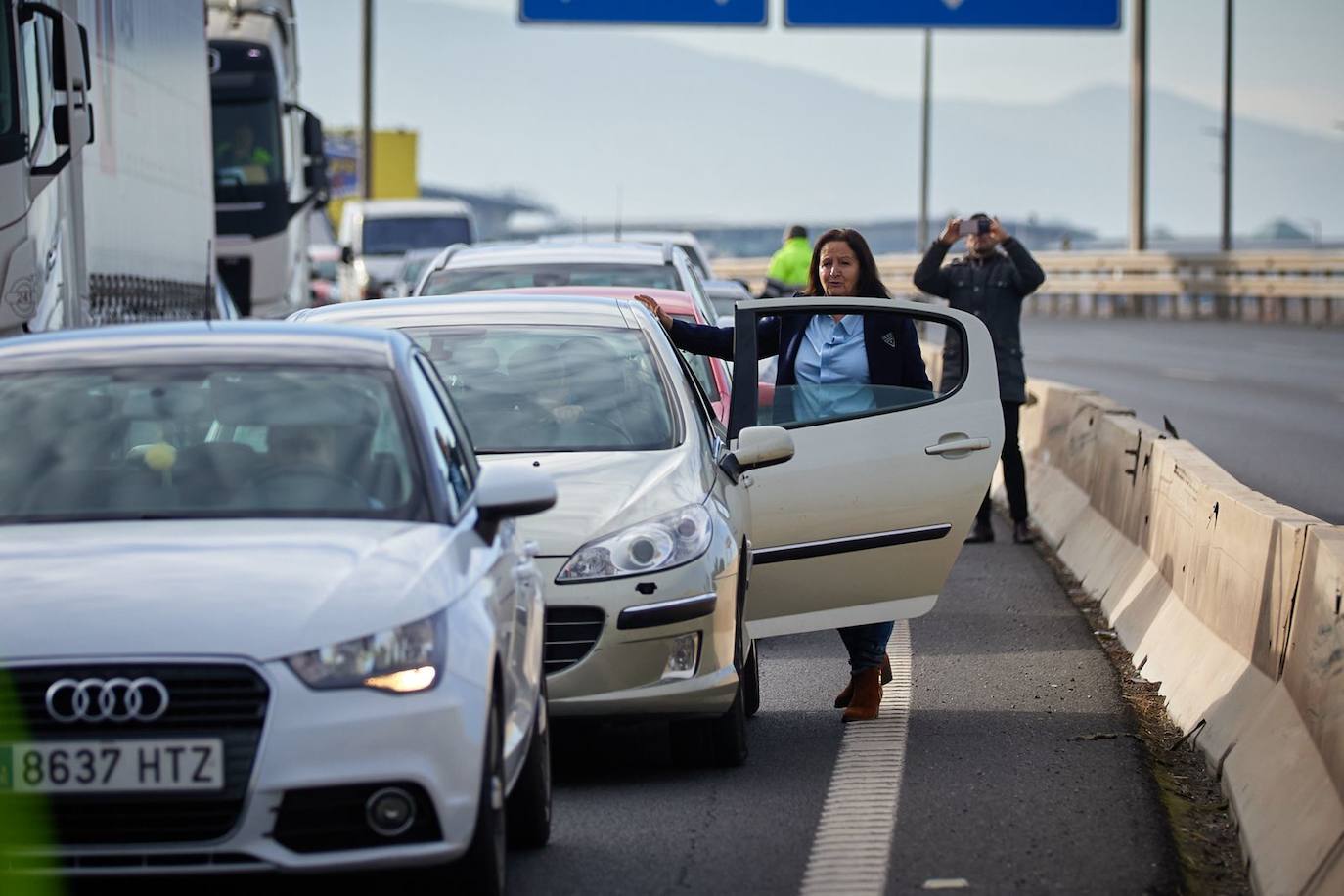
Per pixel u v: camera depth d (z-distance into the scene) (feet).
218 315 147.13
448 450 47.93
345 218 371.97
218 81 198.29
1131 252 388.16
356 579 40.37
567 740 64.85
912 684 73.72
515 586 46.44
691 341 74.90
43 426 46.03
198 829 38.14
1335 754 46.09
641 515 57.26
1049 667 76.54
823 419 67.72
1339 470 130.21
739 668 59.72
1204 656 65.31
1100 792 55.72
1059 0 277.85
